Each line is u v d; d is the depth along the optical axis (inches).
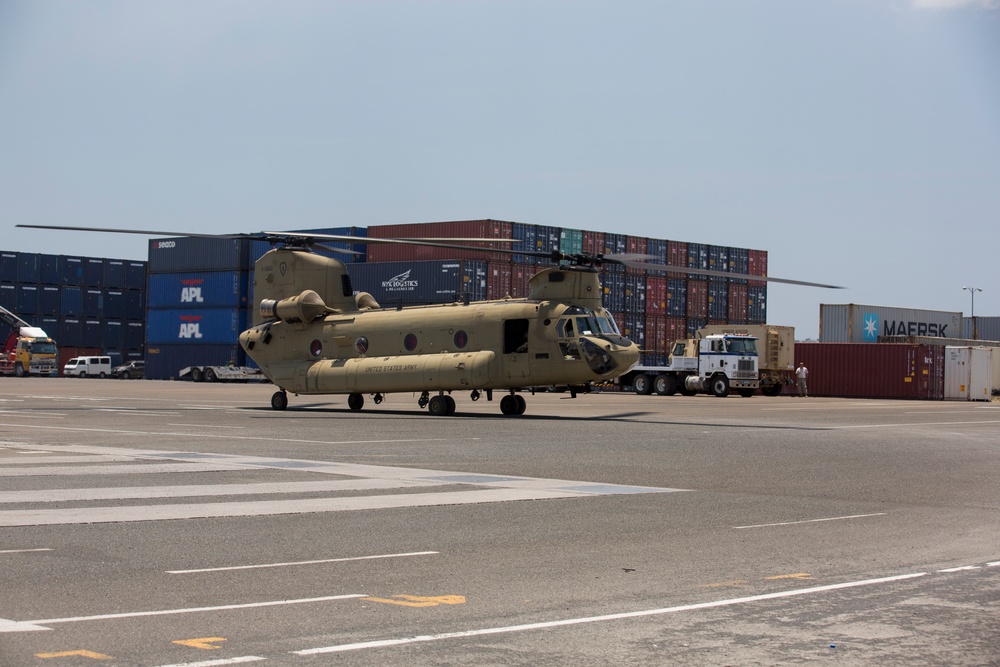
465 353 1213.1
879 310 2827.3
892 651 267.0
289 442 816.3
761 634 280.1
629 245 2551.7
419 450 759.7
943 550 405.1
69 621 280.7
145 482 551.2
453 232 2370.8
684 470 665.6
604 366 1147.3
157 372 2923.2
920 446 897.5
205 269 2834.6
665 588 331.6
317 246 1369.3
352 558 368.5
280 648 258.2
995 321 3410.4
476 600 311.6
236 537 402.0
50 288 3489.2
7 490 514.0
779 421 1214.9
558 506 495.2
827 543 415.8
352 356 1310.3
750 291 2800.2
